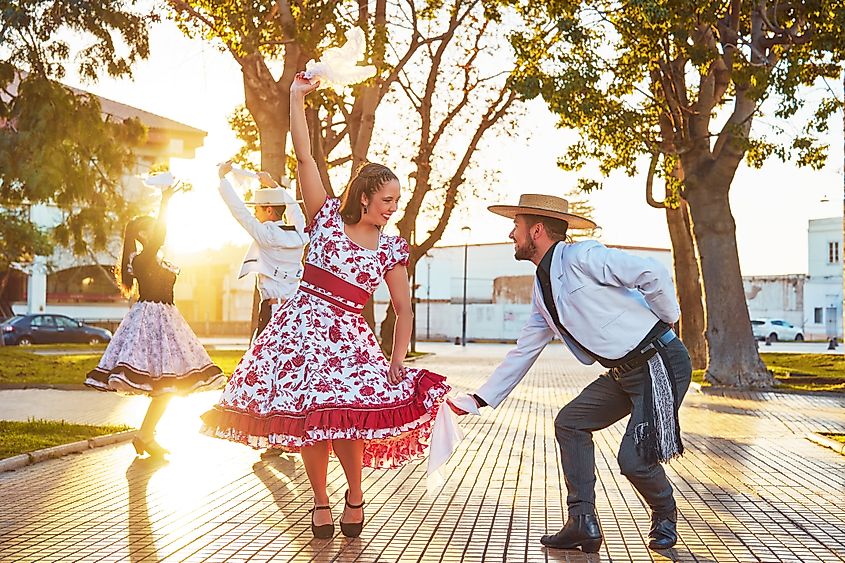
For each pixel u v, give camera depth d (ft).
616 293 16.97
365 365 17.43
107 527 18.78
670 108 67.10
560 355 128.98
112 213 90.43
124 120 84.38
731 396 58.23
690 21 57.93
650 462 16.97
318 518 17.93
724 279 65.51
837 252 235.20
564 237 17.84
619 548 17.28
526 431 36.68
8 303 158.61
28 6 74.13
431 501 21.70
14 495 22.21
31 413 42.39
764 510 20.97
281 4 58.70
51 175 76.33
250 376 17.52
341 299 17.60
